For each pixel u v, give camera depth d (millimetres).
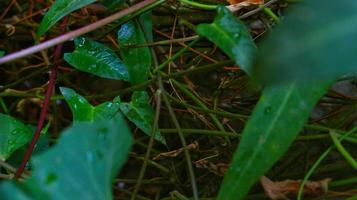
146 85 590
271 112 444
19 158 584
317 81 441
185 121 712
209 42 667
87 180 356
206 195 659
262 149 440
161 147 731
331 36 253
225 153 648
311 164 648
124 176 739
